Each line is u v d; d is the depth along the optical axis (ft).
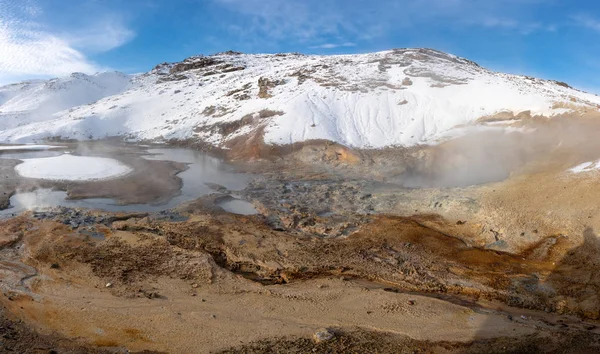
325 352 29.04
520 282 39.91
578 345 30.17
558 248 44.27
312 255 46.26
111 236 49.93
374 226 55.26
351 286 39.40
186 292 37.58
